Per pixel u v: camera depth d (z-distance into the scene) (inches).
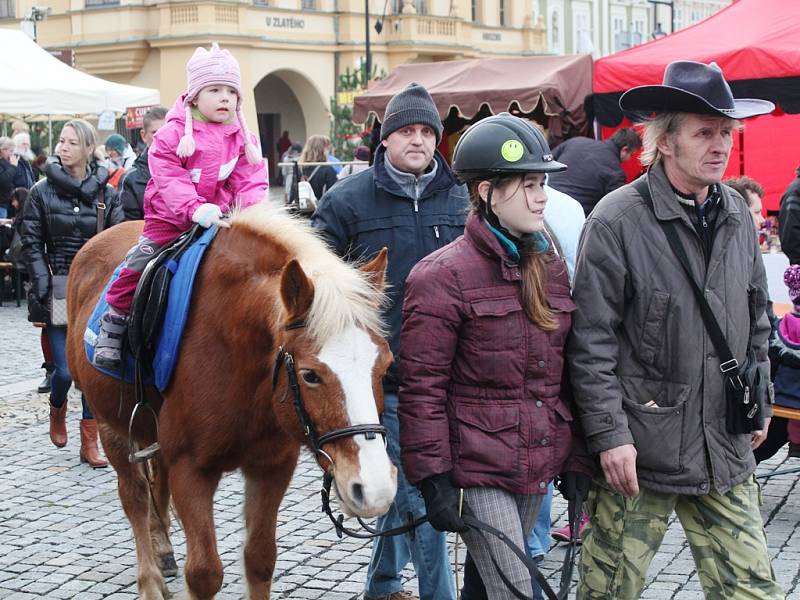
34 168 793.6
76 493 294.7
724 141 146.2
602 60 478.9
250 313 165.2
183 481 175.3
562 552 236.7
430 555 182.1
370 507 139.7
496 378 146.4
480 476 146.3
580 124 526.3
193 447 174.9
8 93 729.6
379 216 189.9
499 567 146.8
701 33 462.6
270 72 1663.4
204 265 178.2
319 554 241.1
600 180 305.3
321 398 145.7
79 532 260.5
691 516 154.6
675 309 147.1
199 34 1551.4
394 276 189.2
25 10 1675.7
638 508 151.9
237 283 172.1
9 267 676.7
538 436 147.1
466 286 146.3
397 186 190.1
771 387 153.3
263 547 181.3
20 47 777.6
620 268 147.8
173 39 1560.0
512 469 146.1
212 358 171.6
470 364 147.1
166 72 1579.7
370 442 142.9
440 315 146.3
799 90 410.0
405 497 190.5
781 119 584.4
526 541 153.3
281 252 172.1
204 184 195.0
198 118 194.1
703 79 144.7
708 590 153.8
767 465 309.9
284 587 220.8
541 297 146.6
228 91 193.2
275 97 1825.8
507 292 146.9
